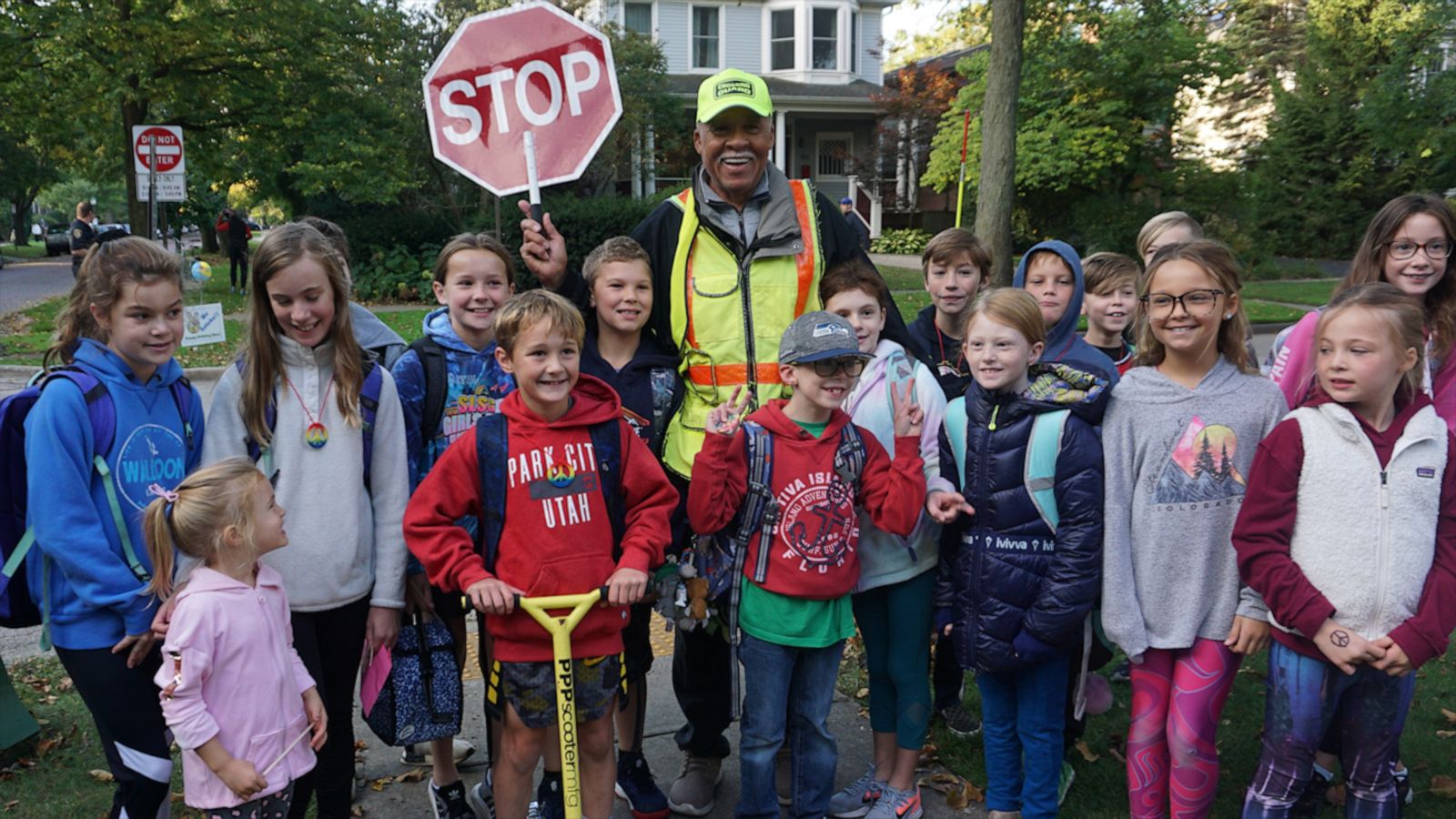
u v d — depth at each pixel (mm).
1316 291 18172
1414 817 3291
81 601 2582
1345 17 25750
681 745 3488
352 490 2861
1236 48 30781
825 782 3100
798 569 2959
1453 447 2662
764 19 29547
